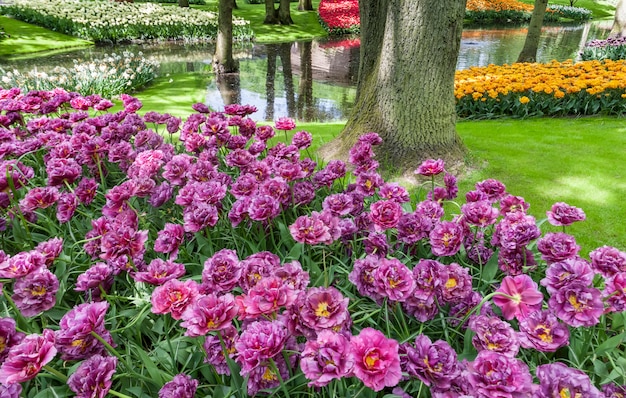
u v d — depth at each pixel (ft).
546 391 3.66
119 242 5.71
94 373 4.16
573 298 4.64
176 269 5.19
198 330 4.05
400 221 6.35
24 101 11.96
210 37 61.87
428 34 12.78
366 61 15.35
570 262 5.09
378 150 13.98
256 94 34.42
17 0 64.54
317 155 15.58
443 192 8.11
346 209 6.81
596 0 116.67
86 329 4.31
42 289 5.18
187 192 7.04
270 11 72.33
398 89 13.46
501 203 7.46
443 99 13.65
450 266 5.55
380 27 14.78
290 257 6.87
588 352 5.32
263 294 4.33
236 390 4.75
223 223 7.81
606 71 24.03
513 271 6.11
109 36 56.18
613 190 12.98
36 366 3.79
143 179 7.29
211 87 36.35
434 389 4.17
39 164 10.45
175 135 17.62
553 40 63.26
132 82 33.04
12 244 7.70
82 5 63.46
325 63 48.62
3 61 42.19
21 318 5.28
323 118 27.96
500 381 3.74
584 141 17.16
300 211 8.71
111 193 6.90
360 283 5.43
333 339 3.85
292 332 4.53
